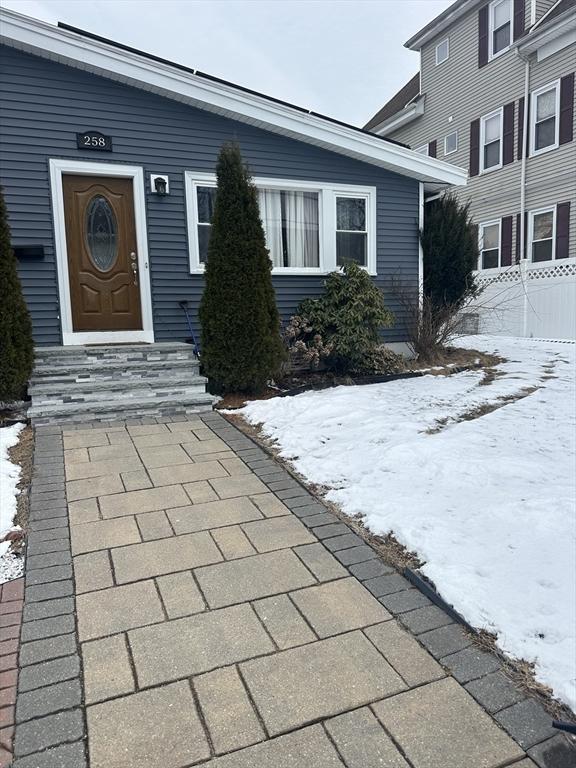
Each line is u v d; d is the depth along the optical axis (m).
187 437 4.91
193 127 7.16
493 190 14.30
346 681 1.99
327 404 5.73
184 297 7.27
